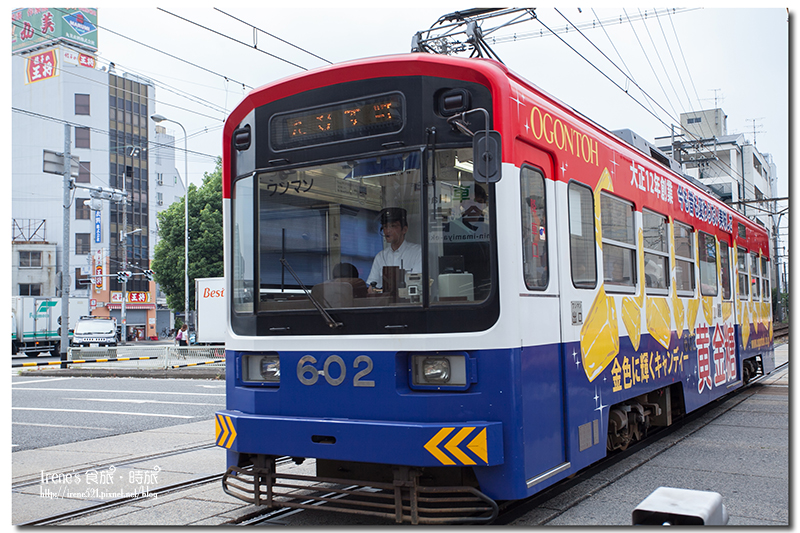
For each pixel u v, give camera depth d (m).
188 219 39.56
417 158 4.42
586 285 5.32
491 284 4.25
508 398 4.15
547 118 4.92
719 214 9.96
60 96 54.09
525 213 4.52
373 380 4.35
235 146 5.18
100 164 55.38
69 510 5.27
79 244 54.47
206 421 10.35
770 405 10.65
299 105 4.86
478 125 4.36
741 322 10.77
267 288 4.87
